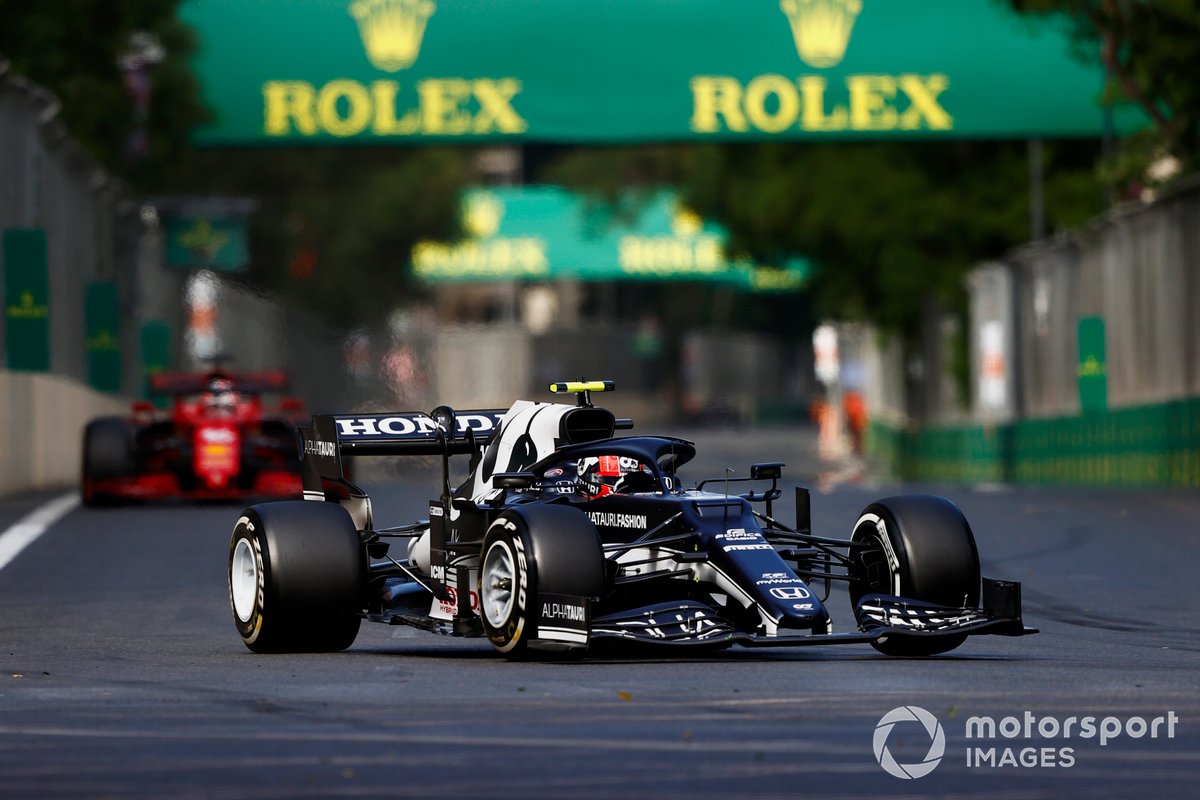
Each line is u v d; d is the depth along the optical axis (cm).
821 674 3347
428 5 13000
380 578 4122
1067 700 3023
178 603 4984
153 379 8800
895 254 17538
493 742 2672
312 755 2589
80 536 7006
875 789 2359
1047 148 17175
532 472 3862
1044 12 11619
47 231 12212
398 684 3284
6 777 2455
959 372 18375
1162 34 11231
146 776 2456
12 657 3844
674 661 3572
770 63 13150
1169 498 8594
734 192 18175
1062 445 13125
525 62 13062
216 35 13075
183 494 8519
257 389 8875
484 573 3556
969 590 3600
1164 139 11844
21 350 10225
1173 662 3578
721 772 2456
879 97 13200
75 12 15075
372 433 4212
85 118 15225
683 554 3500
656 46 13075
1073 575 5444
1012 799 2305
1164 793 2338
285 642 3812
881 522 3666
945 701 3011
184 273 19062
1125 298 12194
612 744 2648
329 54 13088
